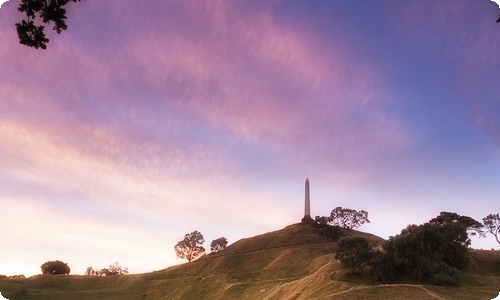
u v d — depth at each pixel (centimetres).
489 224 13400
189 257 19362
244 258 16962
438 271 9631
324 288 9725
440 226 10619
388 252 10519
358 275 10494
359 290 8738
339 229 17500
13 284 14788
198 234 19600
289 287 11225
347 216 18312
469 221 13100
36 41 1555
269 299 10906
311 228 19538
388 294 8388
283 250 17050
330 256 14612
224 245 19688
